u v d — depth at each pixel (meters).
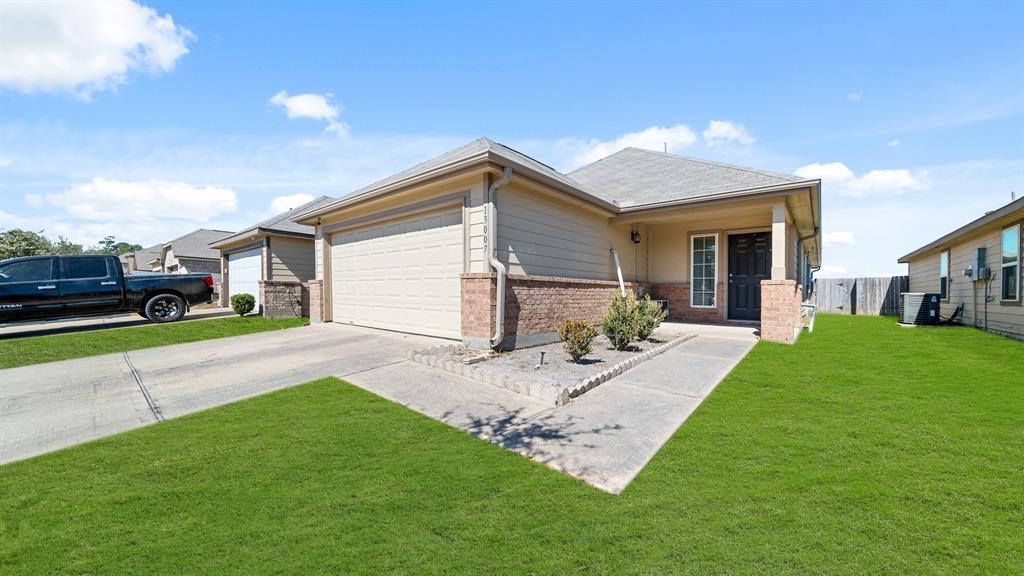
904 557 1.97
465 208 6.95
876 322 13.05
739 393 4.62
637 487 2.67
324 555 2.07
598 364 5.80
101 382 5.37
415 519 2.36
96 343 8.23
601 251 9.96
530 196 7.68
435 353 6.34
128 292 10.68
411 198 8.01
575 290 8.38
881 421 3.72
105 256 10.29
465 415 4.02
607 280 10.10
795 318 8.45
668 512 2.39
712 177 9.96
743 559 1.98
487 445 3.35
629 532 2.21
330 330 9.44
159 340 8.59
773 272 8.12
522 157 8.21
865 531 2.17
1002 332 9.40
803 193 7.88
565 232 8.66
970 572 1.87
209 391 4.94
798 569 1.91
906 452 3.09
